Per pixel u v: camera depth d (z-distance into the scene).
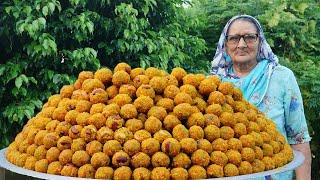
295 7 5.36
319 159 5.14
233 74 2.84
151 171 1.76
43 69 3.74
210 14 5.45
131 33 3.87
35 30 3.41
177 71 2.08
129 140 1.79
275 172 1.89
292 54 5.37
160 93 1.99
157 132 1.83
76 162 1.80
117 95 1.95
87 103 1.97
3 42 3.80
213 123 1.90
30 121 2.15
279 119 2.69
